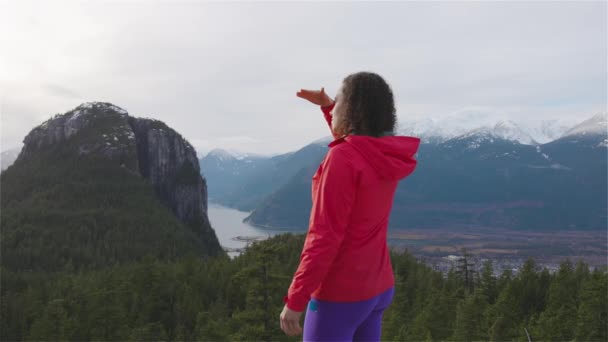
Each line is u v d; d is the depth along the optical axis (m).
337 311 2.87
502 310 51.03
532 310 64.19
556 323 41.91
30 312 70.69
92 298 59.88
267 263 21.48
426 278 77.69
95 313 53.12
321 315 2.91
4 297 79.62
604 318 39.69
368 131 2.93
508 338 44.81
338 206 2.65
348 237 2.81
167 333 61.50
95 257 161.38
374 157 2.70
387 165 2.71
